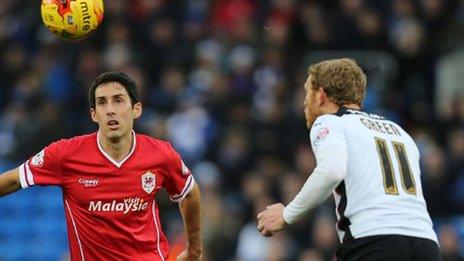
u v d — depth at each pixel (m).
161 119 53.31
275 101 53.12
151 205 24.77
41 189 53.75
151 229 24.75
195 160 52.00
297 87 54.97
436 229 48.34
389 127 23.70
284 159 51.50
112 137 24.11
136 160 24.48
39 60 58.06
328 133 22.84
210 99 54.62
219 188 50.41
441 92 58.56
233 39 57.50
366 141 23.00
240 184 51.12
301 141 51.75
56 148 24.41
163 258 24.86
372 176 22.78
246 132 52.12
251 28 58.06
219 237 46.03
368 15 57.72
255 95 55.06
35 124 52.94
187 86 55.97
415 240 22.56
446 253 43.91
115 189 24.33
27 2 62.19
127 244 24.41
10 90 58.06
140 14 58.94
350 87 23.75
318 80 23.88
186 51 57.59
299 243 45.69
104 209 24.30
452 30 58.78
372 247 22.45
